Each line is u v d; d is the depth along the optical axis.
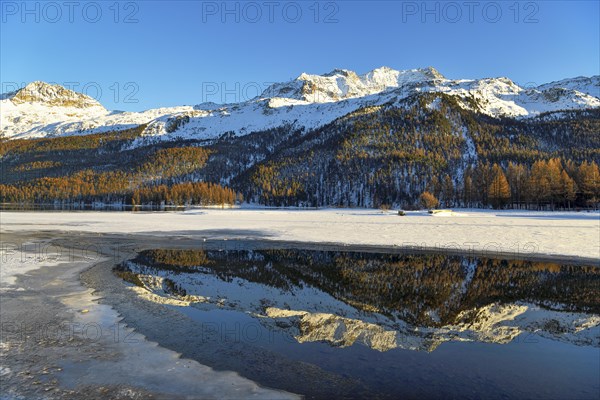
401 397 6.11
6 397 6.00
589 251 23.56
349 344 8.55
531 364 7.52
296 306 11.64
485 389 6.39
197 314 10.57
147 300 11.83
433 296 13.36
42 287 13.09
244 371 7.06
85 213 76.06
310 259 21.12
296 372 7.03
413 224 45.09
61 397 6.06
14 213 73.94
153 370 7.06
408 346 8.48
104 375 6.84
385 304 12.17
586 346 8.62
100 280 14.48
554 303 12.57
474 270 18.27
